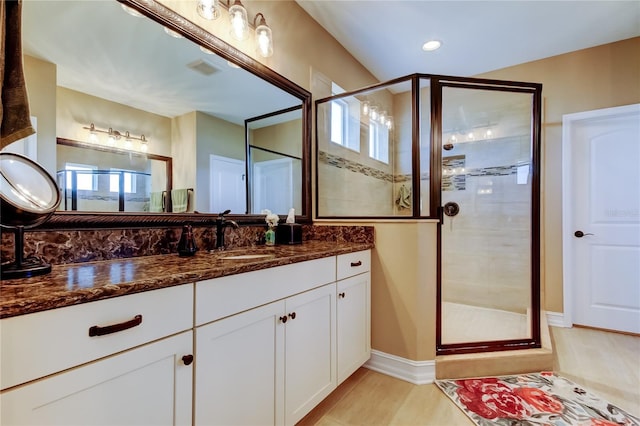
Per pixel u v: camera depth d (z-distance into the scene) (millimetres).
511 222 2832
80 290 672
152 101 1364
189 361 886
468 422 1457
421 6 2158
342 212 2436
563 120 2773
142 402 781
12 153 908
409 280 1863
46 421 622
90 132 1173
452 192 3057
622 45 2568
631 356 2139
